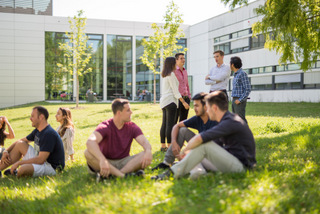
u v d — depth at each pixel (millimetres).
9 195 3479
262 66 27188
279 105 20297
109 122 3902
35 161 4508
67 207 2746
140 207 2516
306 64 12586
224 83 7059
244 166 3434
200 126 4180
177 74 6660
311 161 4414
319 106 18266
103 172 3516
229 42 30938
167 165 4199
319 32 11789
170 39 23828
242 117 6777
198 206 2436
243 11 28781
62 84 34281
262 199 2516
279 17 10648
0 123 5230
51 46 34031
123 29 35844
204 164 3564
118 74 35875
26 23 33344
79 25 24703
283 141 6504
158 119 14680
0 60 32906
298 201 2613
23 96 33562
